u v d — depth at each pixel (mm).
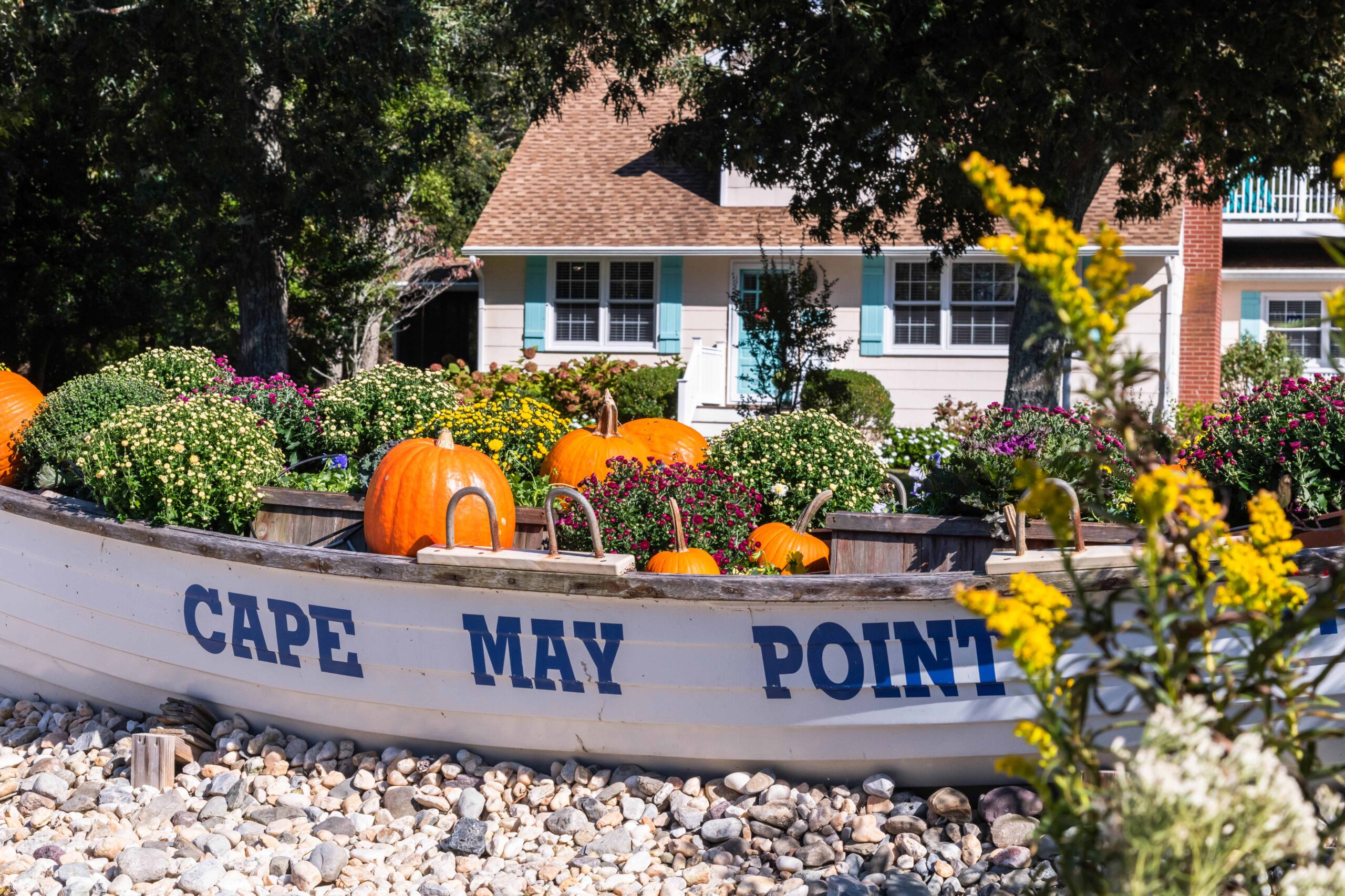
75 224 18031
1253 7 9539
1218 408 5895
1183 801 1771
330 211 14953
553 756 5172
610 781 5074
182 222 15375
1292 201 20719
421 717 5281
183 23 13789
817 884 4312
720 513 5824
